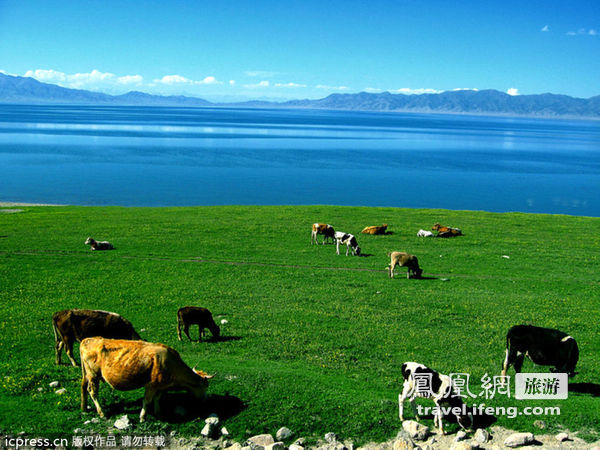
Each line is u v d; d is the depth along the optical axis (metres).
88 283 31.25
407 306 27.92
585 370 18.81
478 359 19.98
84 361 12.87
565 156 199.88
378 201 92.81
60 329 16.39
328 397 14.62
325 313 26.20
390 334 23.06
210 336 22.38
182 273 34.50
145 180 108.50
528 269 37.47
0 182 99.50
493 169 148.88
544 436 13.16
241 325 24.02
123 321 16.91
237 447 12.08
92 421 12.80
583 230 52.97
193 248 42.25
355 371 18.09
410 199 95.94
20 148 167.38
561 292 31.67
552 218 60.38
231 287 31.27
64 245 42.03
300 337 22.33
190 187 101.31
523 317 26.12
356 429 13.20
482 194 103.50
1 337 21.19
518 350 16.70
